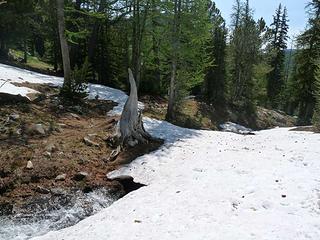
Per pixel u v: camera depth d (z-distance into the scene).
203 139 21.67
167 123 25.12
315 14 43.91
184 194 12.46
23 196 13.23
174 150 18.69
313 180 13.04
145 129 22.03
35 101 21.91
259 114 50.56
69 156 16.20
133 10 32.47
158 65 34.31
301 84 44.91
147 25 32.34
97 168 15.98
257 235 9.25
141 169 16.02
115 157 17.09
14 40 38.53
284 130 28.75
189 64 32.69
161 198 12.48
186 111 37.41
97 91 29.70
